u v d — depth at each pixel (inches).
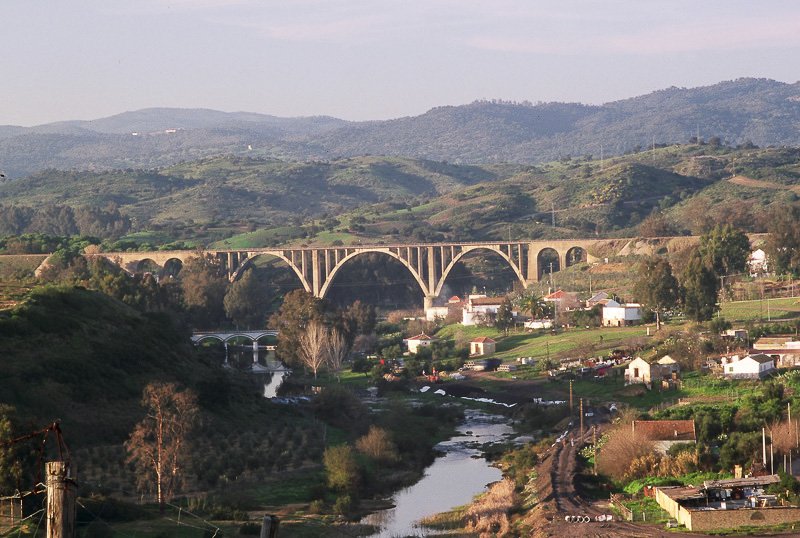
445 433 5580.7
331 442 5054.1
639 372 6131.9
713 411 4653.1
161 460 3789.4
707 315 7598.4
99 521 3189.0
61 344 5157.5
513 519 3624.5
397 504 4023.1
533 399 6225.4
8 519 2883.9
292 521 3646.7
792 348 6240.2
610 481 3966.5
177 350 5954.7
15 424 3161.9
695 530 3176.7
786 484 3422.7
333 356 7785.4
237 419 5201.8
